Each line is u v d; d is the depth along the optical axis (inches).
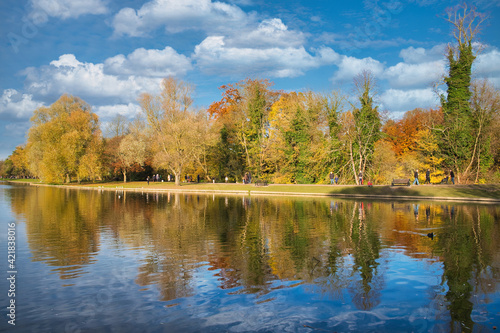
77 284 424.2
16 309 351.9
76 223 882.1
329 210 1110.4
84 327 314.5
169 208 1211.9
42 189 2496.3
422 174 1953.7
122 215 1030.4
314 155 2137.1
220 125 2583.7
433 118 2375.7
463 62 1814.7
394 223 837.2
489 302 363.9
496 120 1788.9
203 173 2829.7
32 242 657.0
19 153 4382.4
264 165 2472.9
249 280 435.5
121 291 400.2
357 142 2076.8
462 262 502.0
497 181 1804.9
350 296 381.4
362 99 2048.5
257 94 2415.1
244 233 735.1
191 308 353.7
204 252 575.2
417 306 354.9
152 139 3034.0
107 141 3206.2
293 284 419.8
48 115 3289.9
